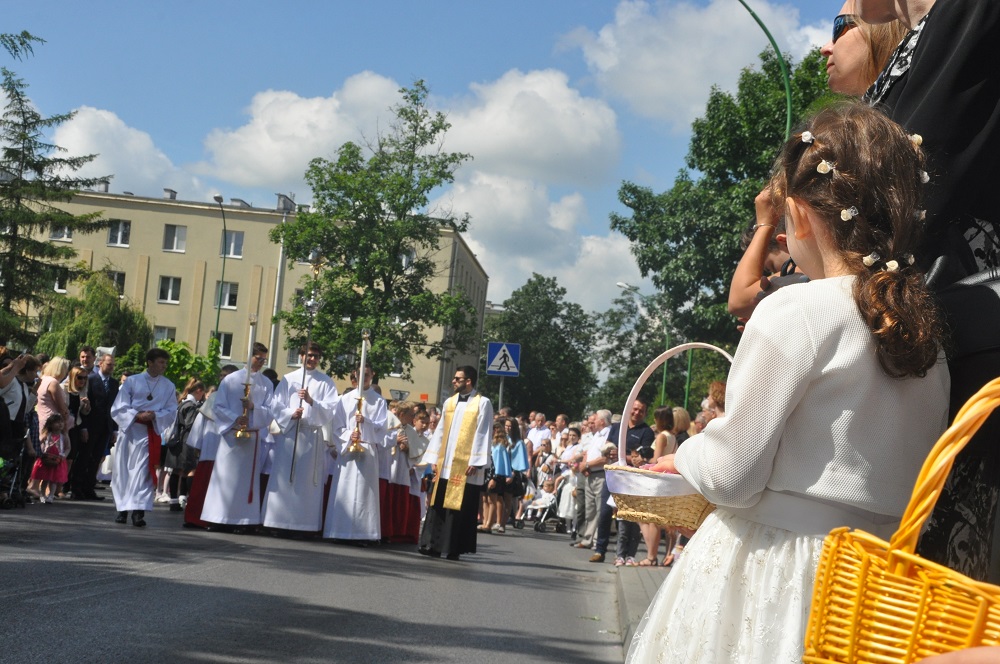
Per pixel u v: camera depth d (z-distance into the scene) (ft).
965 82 7.08
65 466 50.49
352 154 156.04
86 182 160.66
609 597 32.91
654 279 114.62
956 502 6.73
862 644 5.07
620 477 7.60
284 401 45.78
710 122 107.04
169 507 57.31
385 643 21.42
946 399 6.78
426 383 236.22
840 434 6.47
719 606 6.65
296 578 30.01
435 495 42.27
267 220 222.48
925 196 7.05
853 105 7.12
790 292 6.72
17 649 17.60
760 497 6.70
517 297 314.35
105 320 159.33
